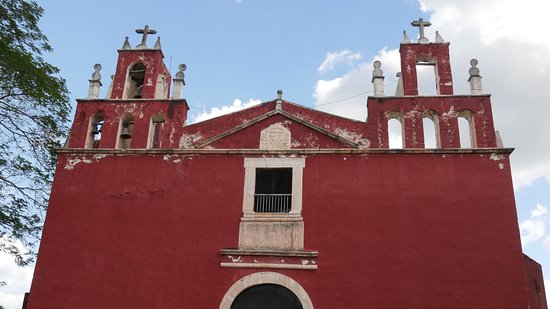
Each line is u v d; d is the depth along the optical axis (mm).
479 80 17297
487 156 16000
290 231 15734
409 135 16656
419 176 15977
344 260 15172
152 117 18047
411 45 18172
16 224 18125
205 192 16531
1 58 16688
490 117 16672
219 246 15758
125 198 16688
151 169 17016
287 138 17125
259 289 15195
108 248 16031
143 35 19656
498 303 14297
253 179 16531
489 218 15227
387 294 14664
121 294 15422
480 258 14812
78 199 16781
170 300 15219
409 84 17594
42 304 15414
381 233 15391
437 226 15305
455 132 16578
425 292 14594
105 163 17234
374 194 15898
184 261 15664
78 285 15617
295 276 15133
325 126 17234
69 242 16188
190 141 17516
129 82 19203
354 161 16406
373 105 17156
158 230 16141
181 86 18516
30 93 17719
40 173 18625
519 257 14711
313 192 16141
